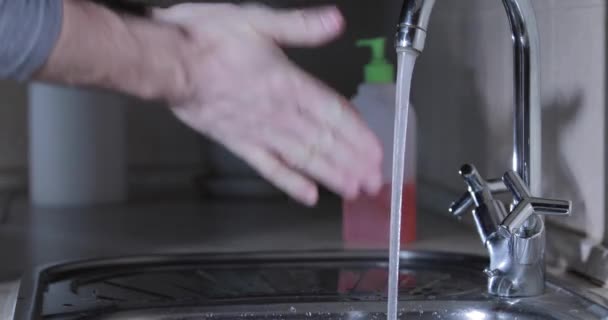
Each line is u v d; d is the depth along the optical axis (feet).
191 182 7.32
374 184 3.25
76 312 3.13
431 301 3.22
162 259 4.04
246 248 4.59
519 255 3.19
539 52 3.11
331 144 3.18
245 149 3.20
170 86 3.00
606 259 3.37
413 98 5.95
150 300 3.37
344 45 6.61
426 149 5.72
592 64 3.44
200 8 3.09
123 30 2.88
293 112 3.14
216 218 5.75
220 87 3.07
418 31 2.68
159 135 7.41
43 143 6.46
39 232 5.30
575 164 3.62
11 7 2.70
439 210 5.42
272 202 6.47
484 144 4.66
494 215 3.21
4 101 7.32
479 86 4.71
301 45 3.11
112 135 6.56
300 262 4.09
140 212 6.12
